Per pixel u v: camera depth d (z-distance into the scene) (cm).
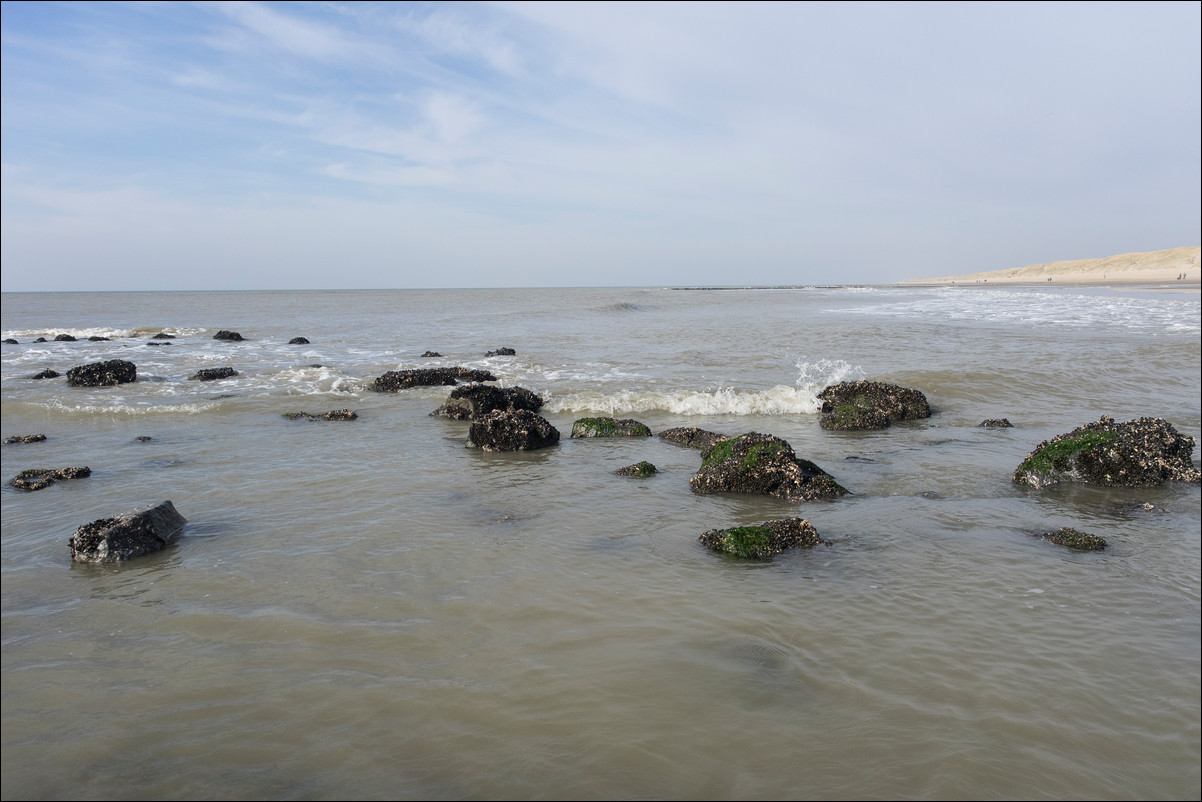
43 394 2039
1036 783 436
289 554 826
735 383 2045
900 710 508
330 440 1471
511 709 510
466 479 1156
